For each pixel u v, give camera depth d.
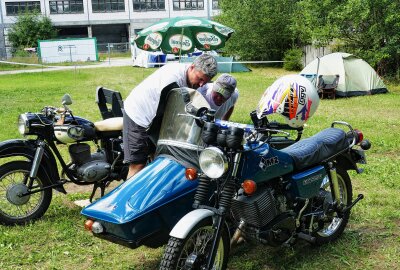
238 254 4.11
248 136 3.32
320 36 18.73
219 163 2.99
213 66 4.04
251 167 3.41
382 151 7.64
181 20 10.18
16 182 4.87
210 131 3.14
